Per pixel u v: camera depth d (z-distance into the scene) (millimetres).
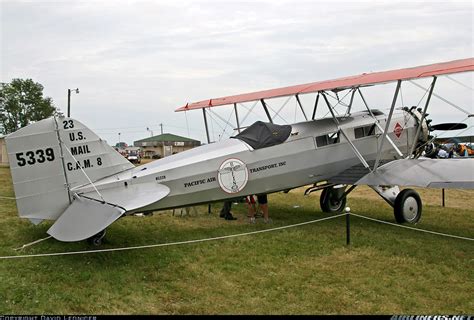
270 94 11086
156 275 5988
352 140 10383
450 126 11617
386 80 8375
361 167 10211
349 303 5164
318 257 6977
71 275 5820
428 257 6969
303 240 8000
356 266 6527
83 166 7215
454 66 7695
